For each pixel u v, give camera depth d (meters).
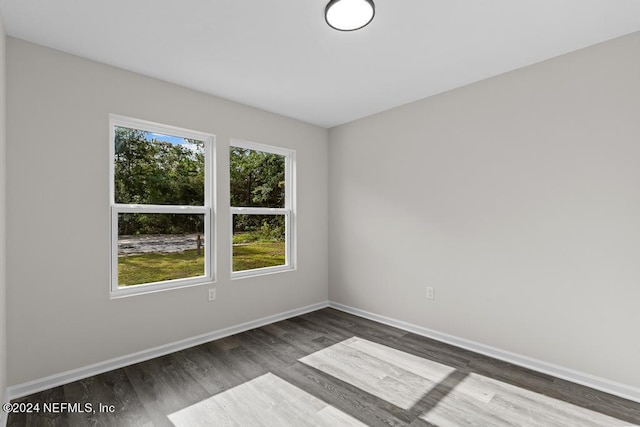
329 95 3.18
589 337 2.28
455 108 3.00
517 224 2.62
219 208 3.19
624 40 2.14
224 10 1.87
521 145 2.59
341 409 2.01
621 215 2.16
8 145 2.10
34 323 2.20
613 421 1.89
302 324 3.56
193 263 3.08
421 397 2.14
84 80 2.41
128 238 2.69
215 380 2.35
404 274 3.41
